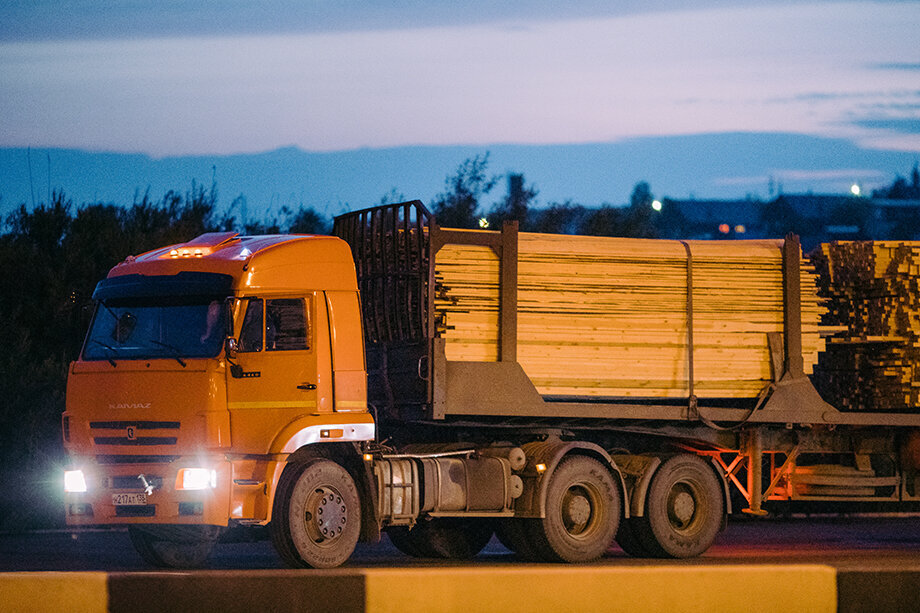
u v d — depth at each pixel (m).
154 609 21.67
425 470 32.41
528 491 33.44
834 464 39.66
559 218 73.81
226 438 29.11
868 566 23.59
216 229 62.09
